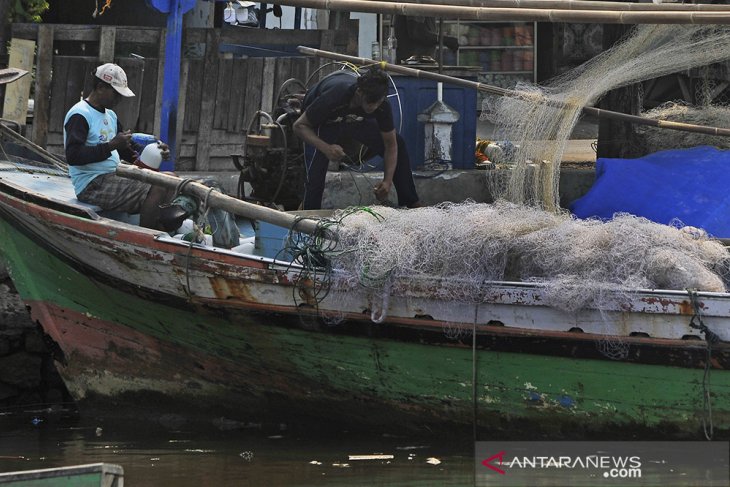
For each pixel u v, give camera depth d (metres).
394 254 18.22
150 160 21.25
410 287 18.28
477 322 18.20
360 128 22.36
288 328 19.22
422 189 25.39
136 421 21.31
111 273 20.00
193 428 20.62
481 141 27.72
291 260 19.73
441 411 19.16
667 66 21.38
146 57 28.30
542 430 18.73
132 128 27.47
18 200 20.27
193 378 20.66
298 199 23.83
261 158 23.08
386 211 19.12
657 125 22.77
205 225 19.92
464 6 22.66
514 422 18.81
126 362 20.98
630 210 22.97
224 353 20.08
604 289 17.52
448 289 18.12
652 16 20.25
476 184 25.53
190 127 27.48
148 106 27.47
